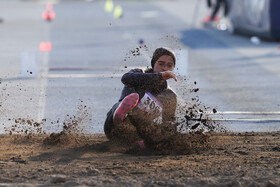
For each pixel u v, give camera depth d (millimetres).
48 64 32375
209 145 14180
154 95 13586
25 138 14828
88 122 17453
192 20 62719
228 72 30109
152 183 10195
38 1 91812
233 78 28094
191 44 43688
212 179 10453
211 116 18500
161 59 13828
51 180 10266
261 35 47125
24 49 39375
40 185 10078
